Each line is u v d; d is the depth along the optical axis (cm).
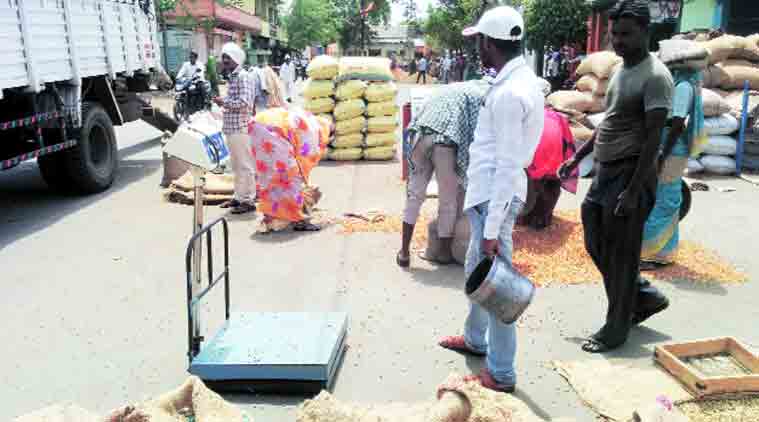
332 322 410
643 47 370
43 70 720
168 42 2838
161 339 425
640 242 388
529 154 327
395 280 529
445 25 4366
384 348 411
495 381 352
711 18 1476
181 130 373
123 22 999
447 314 461
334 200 808
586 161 933
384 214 720
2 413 340
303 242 634
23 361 397
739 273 537
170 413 306
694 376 346
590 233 409
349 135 1072
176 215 746
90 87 908
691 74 498
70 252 612
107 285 524
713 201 782
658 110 362
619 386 357
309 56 6284
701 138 516
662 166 456
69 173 824
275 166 644
